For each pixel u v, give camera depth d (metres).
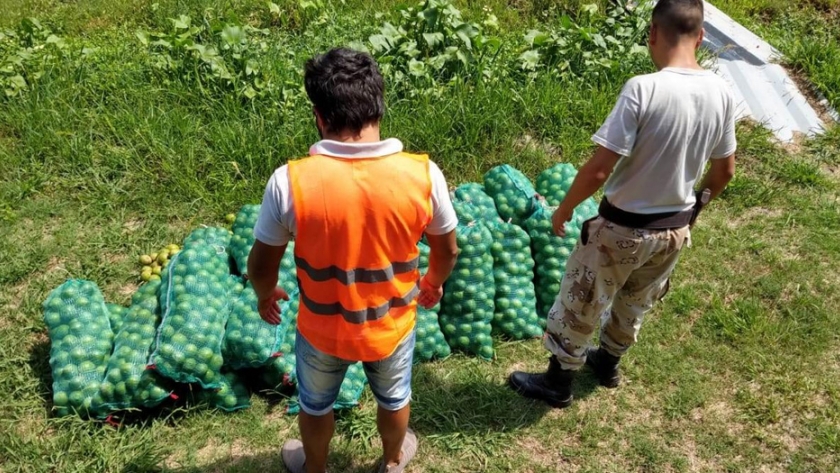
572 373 3.38
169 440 3.28
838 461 3.29
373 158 2.10
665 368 3.74
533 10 7.35
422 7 5.99
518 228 3.94
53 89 5.38
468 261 3.74
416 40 5.97
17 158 4.87
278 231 2.17
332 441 3.29
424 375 3.66
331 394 2.64
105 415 3.25
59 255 4.33
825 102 6.02
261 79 5.54
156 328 3.44
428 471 3.21
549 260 3.96
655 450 3.32
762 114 5.82
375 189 2.10
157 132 5.06
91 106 5.38
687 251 4.52
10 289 4.10
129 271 4.26
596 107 5.50
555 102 5.52
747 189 5.02
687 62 2.59
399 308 2.38
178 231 4.55
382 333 2.36
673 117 2.51
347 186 2.09
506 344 3.87
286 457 3.15
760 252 4.52
